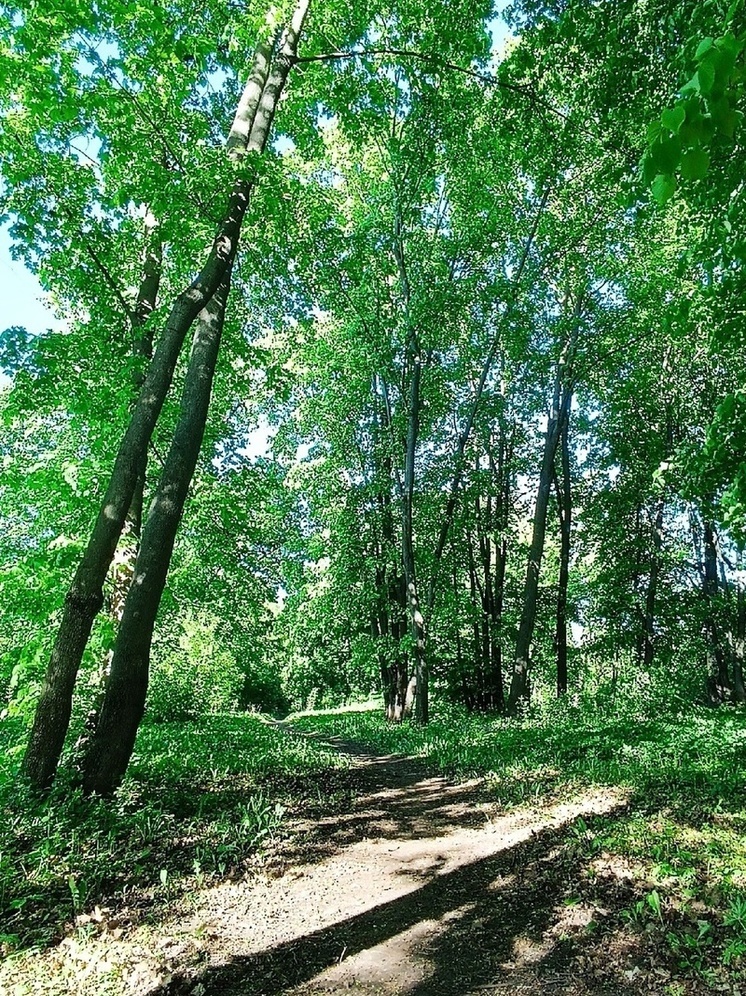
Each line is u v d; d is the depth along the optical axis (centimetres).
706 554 2211
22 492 984
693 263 666
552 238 1916
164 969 388
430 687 2811
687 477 706
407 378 2080
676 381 2036
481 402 2158
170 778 814
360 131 1420
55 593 926
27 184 966
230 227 880
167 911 470
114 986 366
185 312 820
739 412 581
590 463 2506
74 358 1007
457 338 1964
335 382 2247
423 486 2381
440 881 549
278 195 967
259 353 1160
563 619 2356
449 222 2012
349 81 1344
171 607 1432
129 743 707
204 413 841
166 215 905
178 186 845
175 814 686
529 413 2405
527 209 2002
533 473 2614
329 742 1770
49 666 677
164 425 1163
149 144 871
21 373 966
